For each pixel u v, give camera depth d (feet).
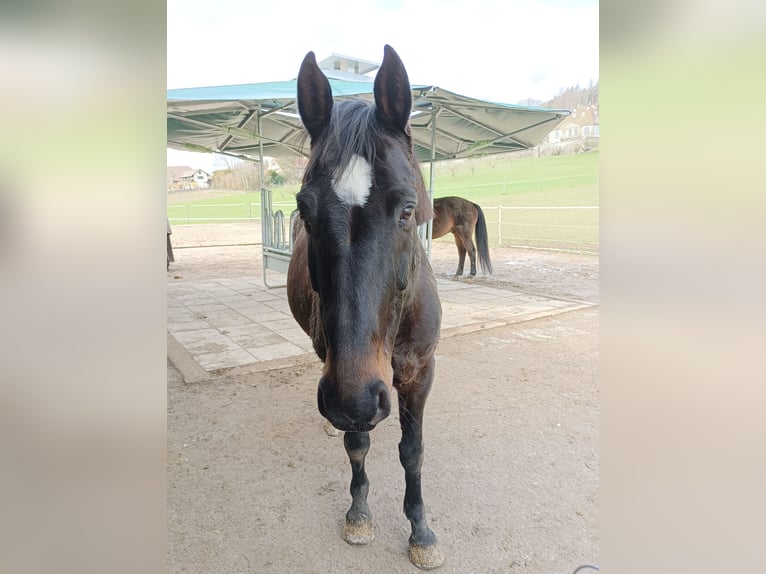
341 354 3.69
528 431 9.46
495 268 31.04
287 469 8.20
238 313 19.45
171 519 6.88
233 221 68.59
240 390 11.58
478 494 7.41
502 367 13.15
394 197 3.84
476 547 6.30
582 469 8.12
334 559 6.13
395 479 7.84
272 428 9.67
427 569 5.90
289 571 5.93
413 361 5.42
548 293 23.15
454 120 22.76
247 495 7.46
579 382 12.04
